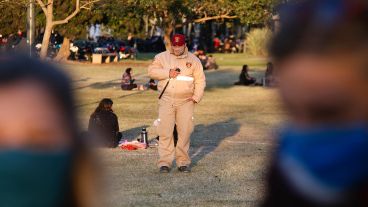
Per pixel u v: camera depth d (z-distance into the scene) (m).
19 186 3.84
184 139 27.59
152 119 46.91
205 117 49.16
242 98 63.12
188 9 97.69
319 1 4.23
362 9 4.14
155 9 95.94
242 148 34.59
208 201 22.22
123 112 51.31
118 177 25.89
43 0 62.12
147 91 68.00
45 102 3.97
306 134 4.27
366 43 4.14
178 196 22.94
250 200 22.27
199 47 156.25
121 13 95.12
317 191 4.19
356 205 4.15
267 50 4.41
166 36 101.44
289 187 4.30
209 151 33.56
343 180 4.16
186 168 27.61
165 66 27.44
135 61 119.62
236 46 162.38
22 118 3.91
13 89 3.94
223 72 98.75
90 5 52.84
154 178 26.05
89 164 4.12
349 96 4.18
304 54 4.24
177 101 27.45
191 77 27.53
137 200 22.22
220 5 98.19
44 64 4.07
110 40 132.38
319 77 4.21
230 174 27.06
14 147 3.87
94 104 54.66
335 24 4.16
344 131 4.19
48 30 50.03
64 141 3.99
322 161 4.19
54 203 3.94
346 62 4.15
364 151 4.14
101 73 89.31
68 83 4.08
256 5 89.06
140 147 32.75
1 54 4.04
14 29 92.44
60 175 3.95
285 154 4.37
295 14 4.28
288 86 4.32
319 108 4.23
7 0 52.12
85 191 4.09
